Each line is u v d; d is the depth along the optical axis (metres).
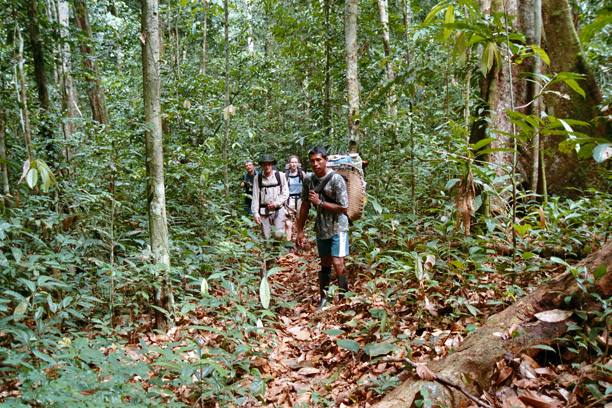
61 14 7.36
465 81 5.65
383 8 9.67
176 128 8.16
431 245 3.81
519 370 2.20
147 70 3.48
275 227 6.12
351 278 4.79
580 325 2.30
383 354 2.77
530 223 4.29
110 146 4.02
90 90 7.21
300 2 9.52
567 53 5.42
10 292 2.35
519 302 2.50
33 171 2.47
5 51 4.77
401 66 5.77
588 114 5.20
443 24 2.95
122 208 4.40
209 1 7.76
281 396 2.58
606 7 2.60
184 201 5.87
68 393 1.59
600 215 3.79
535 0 5.07
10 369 2.01
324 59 9.86
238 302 2.94
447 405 1.99
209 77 8.38
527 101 5.34
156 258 3.51
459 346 2.43
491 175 3.41
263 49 15.98
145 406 1.71
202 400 2.29
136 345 3.22
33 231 3.71
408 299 3.54
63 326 3.29
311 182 4.25
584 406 1.95
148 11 3.46
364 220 5.45
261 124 13.30
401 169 6.39
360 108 7.18
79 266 3.66
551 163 5.33
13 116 4.59
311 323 3.72
